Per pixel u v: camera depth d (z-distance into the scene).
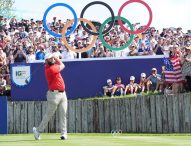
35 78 17.81
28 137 11.55
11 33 24.19
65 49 19.34
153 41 20.94
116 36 20.48
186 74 15.50
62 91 10.38
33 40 21.81
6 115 16.02
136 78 17.81
